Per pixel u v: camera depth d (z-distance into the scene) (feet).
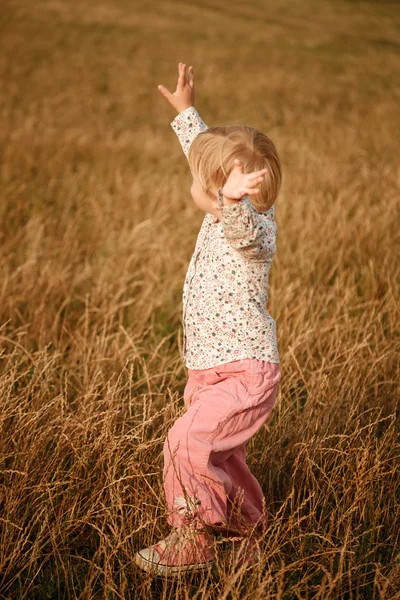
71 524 8.29
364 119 44.55
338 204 21.83
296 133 39.65
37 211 22.47
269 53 79.51
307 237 19.57
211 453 7.90
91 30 85.35
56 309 15.31
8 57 65.46
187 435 7.80
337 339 12.95
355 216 21.15
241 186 7.07
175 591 7.80
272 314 14.71
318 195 23.84
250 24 100.27
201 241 8.50
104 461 8.95
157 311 15.72
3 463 8.79
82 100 49.37
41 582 8.09
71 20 89.97
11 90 50.24
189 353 8.48
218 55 76.13
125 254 18.22
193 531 7.75
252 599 7.18
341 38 94.53
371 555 8.48
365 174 27.50
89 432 9.30
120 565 7.80
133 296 16.47
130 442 9.09
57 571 7.95
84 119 42.29
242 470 8.75
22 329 13.93
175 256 18.29
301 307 14.35
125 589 7.73
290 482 9.41
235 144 7.80
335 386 11.43
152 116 46.93
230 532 8.64
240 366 7.98
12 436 8.89
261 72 67.10
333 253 18.44
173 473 7.95
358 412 10.81
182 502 7.88
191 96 10.00
